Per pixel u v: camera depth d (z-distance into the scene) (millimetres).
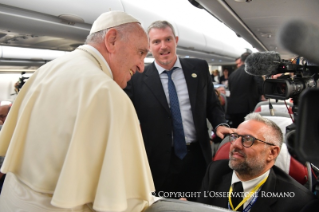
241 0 1329
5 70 2980
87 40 988
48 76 868
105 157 710
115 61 947
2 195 931
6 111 2232
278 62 1040
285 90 936
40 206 749
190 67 1816
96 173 746
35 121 806
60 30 1926
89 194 738
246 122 1401
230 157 1403
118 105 754
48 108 797
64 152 748
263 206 1286
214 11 1513
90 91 766
